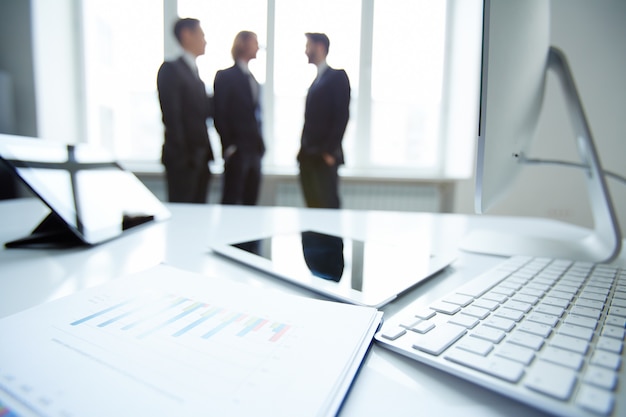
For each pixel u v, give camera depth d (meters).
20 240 0.46
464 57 2.71
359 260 0.40
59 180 0.43
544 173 2.65
